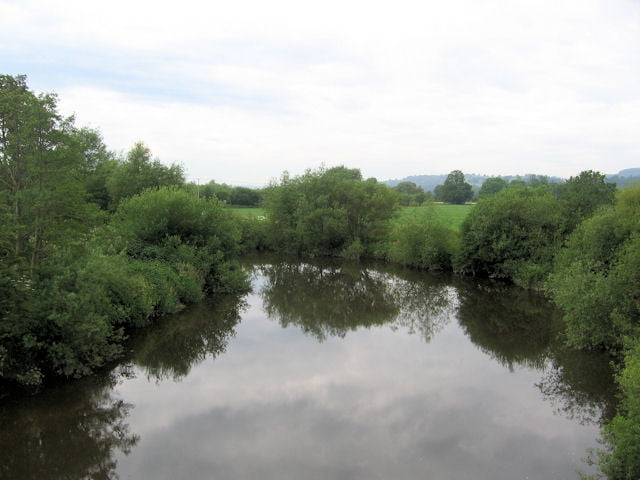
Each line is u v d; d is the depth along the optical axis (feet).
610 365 48.83
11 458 30.94
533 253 91.71
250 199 256.32
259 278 107.04
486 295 87.30
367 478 28.89
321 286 98.37
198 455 31.42
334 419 36.78
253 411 38.14
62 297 38.55
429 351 54.70
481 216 97.35
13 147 38.65
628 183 70.64
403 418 37.14
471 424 36.22
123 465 30.17
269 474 29.14
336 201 142.41
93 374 43.80
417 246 118.83
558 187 101.55
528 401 40.60
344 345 56.65
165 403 39.42
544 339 59.57
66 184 41.34
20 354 39.27
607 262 63.98
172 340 56.39
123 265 55.01
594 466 30.30
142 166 129.39
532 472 29.68
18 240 39.14
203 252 81.71
